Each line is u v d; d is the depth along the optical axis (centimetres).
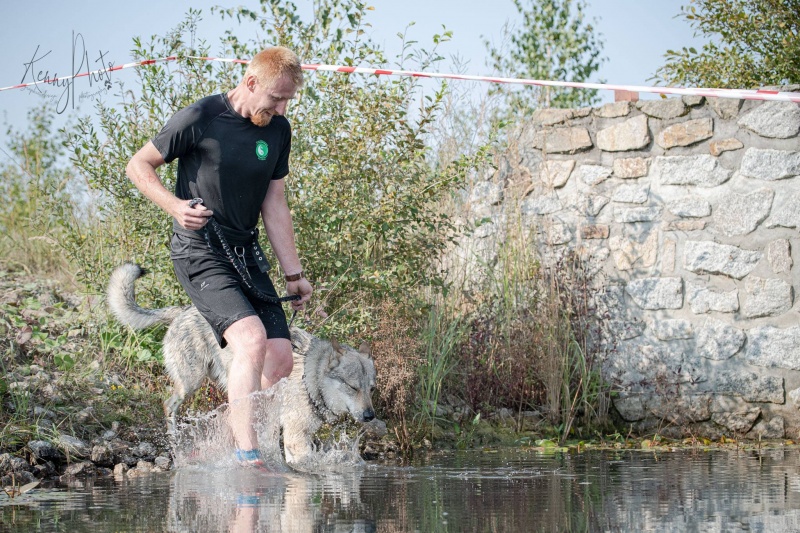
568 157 711
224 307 400
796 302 634
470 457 510
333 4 653
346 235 596
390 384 557
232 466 432
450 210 750
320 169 621
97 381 555
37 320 662
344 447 527
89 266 652
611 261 689
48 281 827
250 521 284
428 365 610
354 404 521
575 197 705
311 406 517
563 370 645
